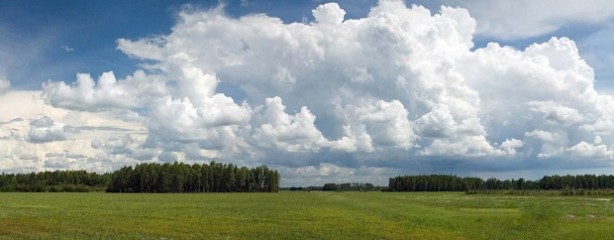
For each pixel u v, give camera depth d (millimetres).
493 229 42281
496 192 184500
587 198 124188
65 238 34156
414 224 46250
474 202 96312
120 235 36281
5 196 122875
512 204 85312
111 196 131875
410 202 96938
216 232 38969
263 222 47531
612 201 101500
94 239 34094
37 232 37125
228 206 76625
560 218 51594
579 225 44938
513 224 45562
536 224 44906
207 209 67812
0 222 43844
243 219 50750
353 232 39625
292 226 43688
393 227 43406
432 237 37062
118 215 54719
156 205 78250
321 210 67438
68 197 117812
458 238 36688
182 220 48844
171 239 34656
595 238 37094
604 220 50219
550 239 36656
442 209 71625
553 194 161500
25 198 107250
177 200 102500
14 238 33625
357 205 82750
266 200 104938
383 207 76438
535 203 87250
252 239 35406
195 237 35844
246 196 141375
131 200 100312
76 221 46406
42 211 60156
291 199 112938
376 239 35969
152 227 41844
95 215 54344
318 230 40875
